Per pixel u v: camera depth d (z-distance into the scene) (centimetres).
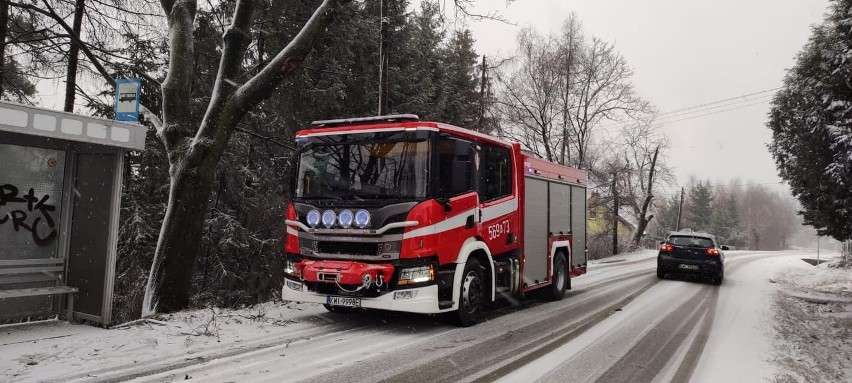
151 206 1340
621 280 1684
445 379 502
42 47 1248
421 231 665
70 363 498
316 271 676
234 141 1377
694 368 595
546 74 2938
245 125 1477
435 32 2620
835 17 1084
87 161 693
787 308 1216
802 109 1166
